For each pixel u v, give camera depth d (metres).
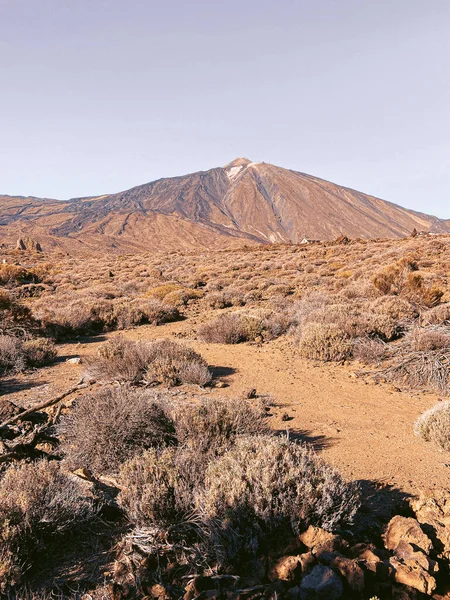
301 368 10.44
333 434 6.17
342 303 15.53
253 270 39.75
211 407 5.55
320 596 2.56
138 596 2.85
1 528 3.25
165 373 9.12
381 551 3.13
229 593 2.67
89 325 16.44
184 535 3.54
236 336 13.72
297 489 3.45
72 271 45.16
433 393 8.42
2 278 32.50
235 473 3.70
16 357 10.72
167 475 3.94
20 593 2.94
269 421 6.75
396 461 5.18
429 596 2.70
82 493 4.02
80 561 3.33
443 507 3.65
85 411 5.50
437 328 11.19
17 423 6.08
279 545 3.19
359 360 10.75
